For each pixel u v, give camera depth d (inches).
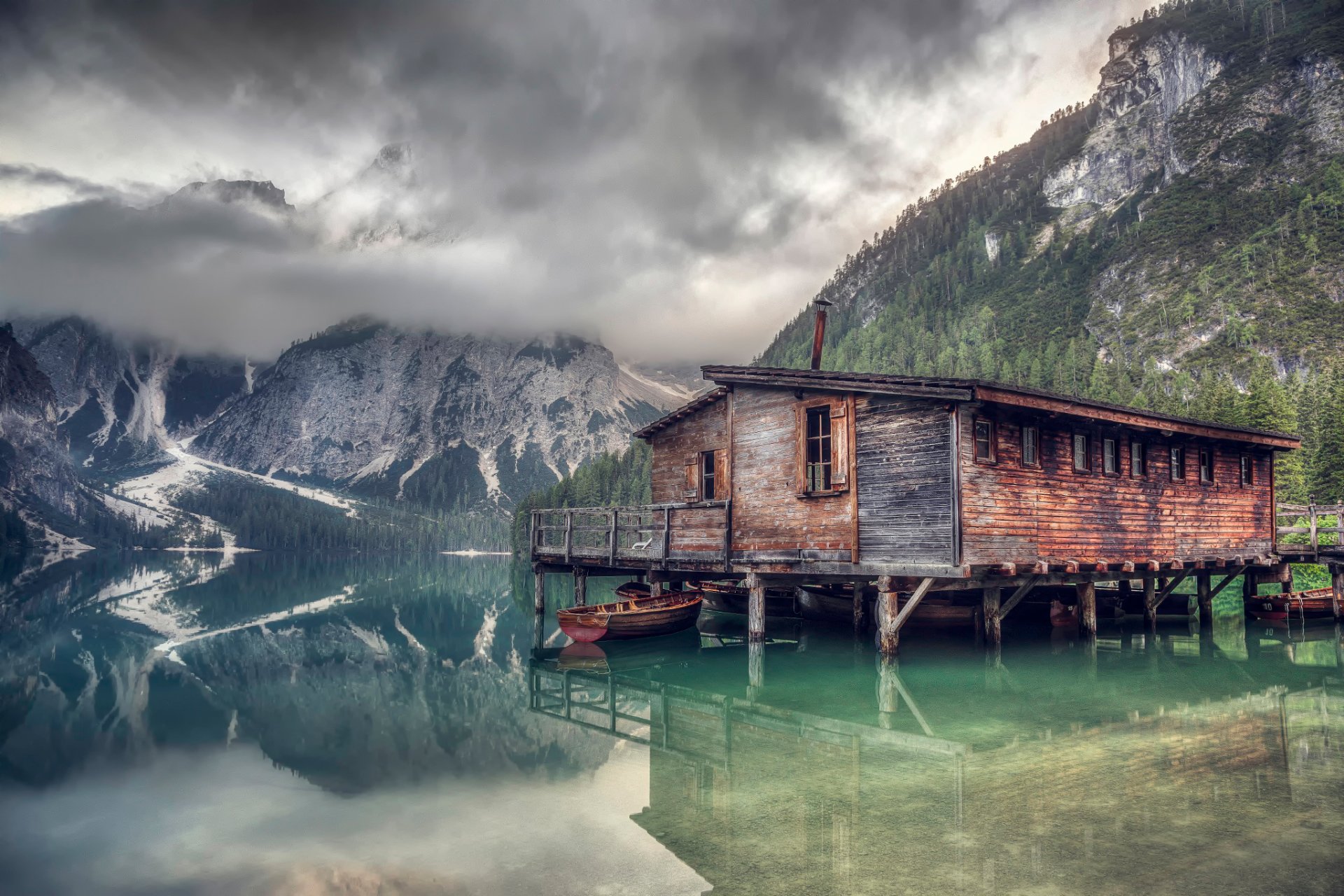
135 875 302.8
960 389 658.8
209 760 475.5
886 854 301.9
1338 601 1056.8
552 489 5251.0
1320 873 278.8
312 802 389.4
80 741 522.6
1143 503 903.1
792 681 702.5
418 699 665.6
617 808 370.9
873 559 734.5
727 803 370.3
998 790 378.6
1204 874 278.4
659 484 1090.7
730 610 1202.6
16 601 1776.6
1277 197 7854.3
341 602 1777.8
